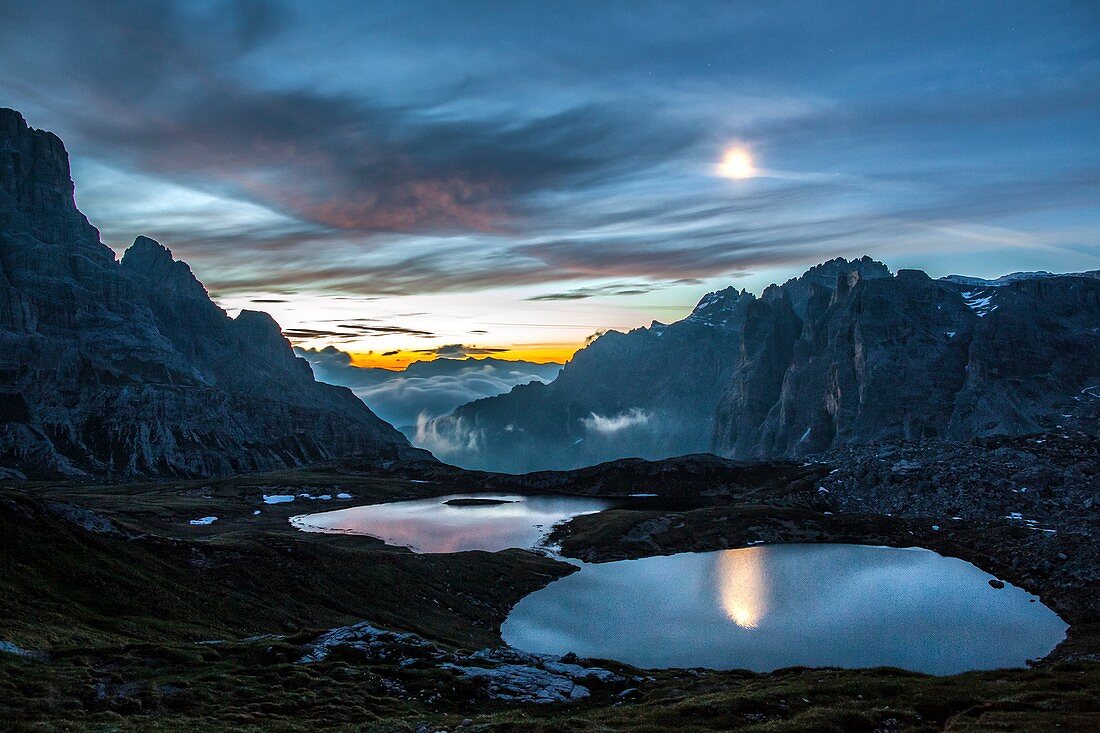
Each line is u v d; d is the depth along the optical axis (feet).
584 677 216.74
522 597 515.09
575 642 407.85
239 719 155.94
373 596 406.21
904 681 197.77
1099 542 599.16
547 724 149.28
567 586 551.59
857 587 551.59
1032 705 168.04
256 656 207.10
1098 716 153.69
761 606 492.13
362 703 175.42
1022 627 449.06
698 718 165.58
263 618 306.55
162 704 162.40
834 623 451.94
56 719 143.33
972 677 204.74
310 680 186.50
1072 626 453.17
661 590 539.29
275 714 162.40
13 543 272.10
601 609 483.51
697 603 499.10
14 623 208.85
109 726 140.77
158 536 367.86
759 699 178.19
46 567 266.57
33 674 169.37
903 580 575.38
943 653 395.14
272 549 412.57
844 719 159.74
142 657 194.39
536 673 215.10
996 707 169.17
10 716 141.38
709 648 396.78
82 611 243.60
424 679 198.08
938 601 509.76
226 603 307.17
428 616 409.08
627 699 200.23
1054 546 614.34
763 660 377.09
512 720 156.66
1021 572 589.32
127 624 241.14
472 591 490.90
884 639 419.54
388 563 478.59
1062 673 201.05
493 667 218.18
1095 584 522.47
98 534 320.09
